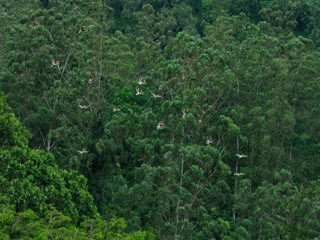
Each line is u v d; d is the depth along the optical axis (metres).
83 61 98.50
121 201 74.88
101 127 92.81
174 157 78.25
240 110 92.31
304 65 101.25
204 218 73.31
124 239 53.66
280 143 93.25
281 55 106.81
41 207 56.19
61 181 61.22
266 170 87.25
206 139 87.94
